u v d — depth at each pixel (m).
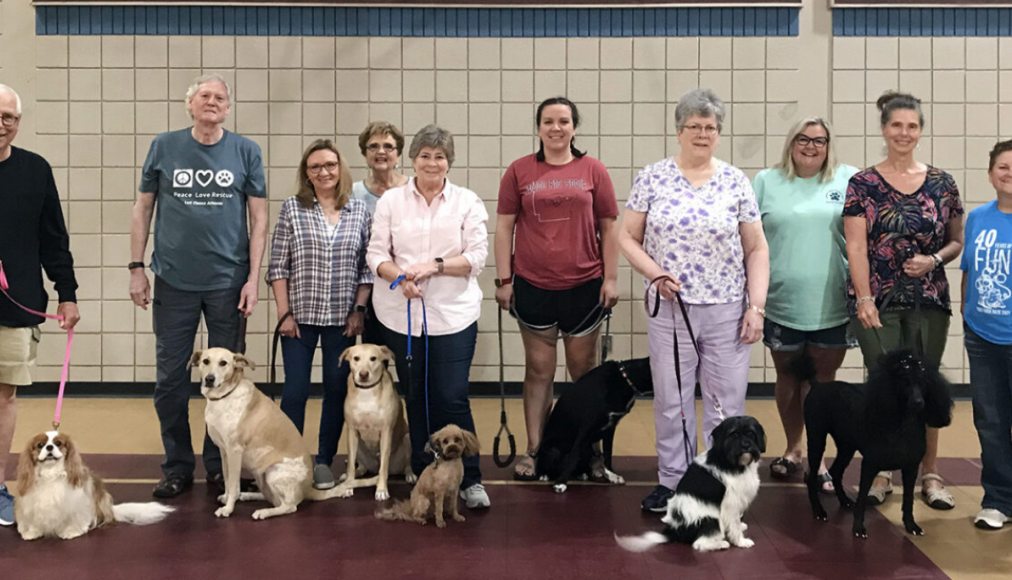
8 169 3.39
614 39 5.63
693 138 3.43
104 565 3.00
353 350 3.69
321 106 5.66
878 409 3.21
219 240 3.79
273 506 3.65
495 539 3.27
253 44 5.62
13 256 3.39
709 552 3.14
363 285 4.01
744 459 3.13
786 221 3.92
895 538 3.29
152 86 5.64
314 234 3.89
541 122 3.96
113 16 5.62
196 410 5.41
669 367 3.50
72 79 5.63
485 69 5.66
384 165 4.27
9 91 3.31
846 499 3.62
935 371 3.19
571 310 4.01
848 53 5.59
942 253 3.60
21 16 5.61
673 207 3.44
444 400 3.63
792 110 5.63
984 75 5.58
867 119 5.61
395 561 3.04
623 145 5.68
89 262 5.70
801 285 3.90
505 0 5.59
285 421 3.63
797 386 4.05
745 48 5.61
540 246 3.97
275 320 5.71
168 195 3.77
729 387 3.48
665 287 3.40
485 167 5.71
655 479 4.07
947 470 4.17
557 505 3.67
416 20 5.64
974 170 5.62
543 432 4.00
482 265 3.66
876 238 3.61
